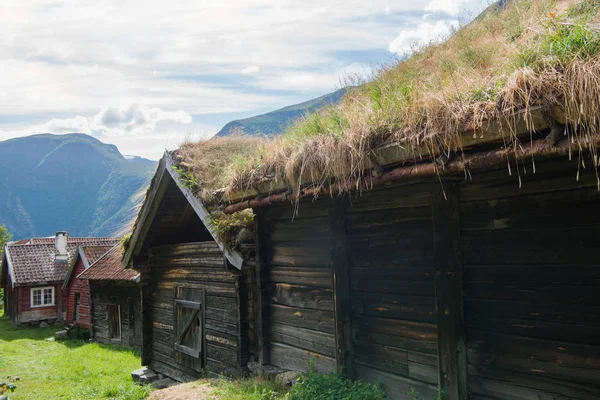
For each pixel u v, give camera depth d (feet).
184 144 26.35
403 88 14.07
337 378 15.55
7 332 90.38
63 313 103.86
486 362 11.73
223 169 23.80
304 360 18.39
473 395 11.98
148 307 33.60
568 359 10.19
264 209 20.54
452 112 10.05
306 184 15.06
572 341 10.15
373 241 15.12
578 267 10.07
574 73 7.91
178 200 29.22
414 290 13.80
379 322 14.94
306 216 18.31
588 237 9.92
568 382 10.19
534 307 10.82
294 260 18.99
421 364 13.58
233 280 24.17
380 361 14.92
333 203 16.43
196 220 31.91
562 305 10.32
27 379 41.68
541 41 9.61
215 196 22.54
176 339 29.71
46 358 55.36
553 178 10.44
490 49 15.93
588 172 9.84
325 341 17.35
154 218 30.04
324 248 17.44
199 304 27.17
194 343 27.68
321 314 17.60
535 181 10.77
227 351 24.32
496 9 22.06
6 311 121.19
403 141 11.14
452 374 12.14
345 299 15.94
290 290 19.27
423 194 13.41
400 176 11.68
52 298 103.86
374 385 14.43
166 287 31.58
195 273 27.94
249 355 22.59
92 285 75.66
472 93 10.18
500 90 9.35
